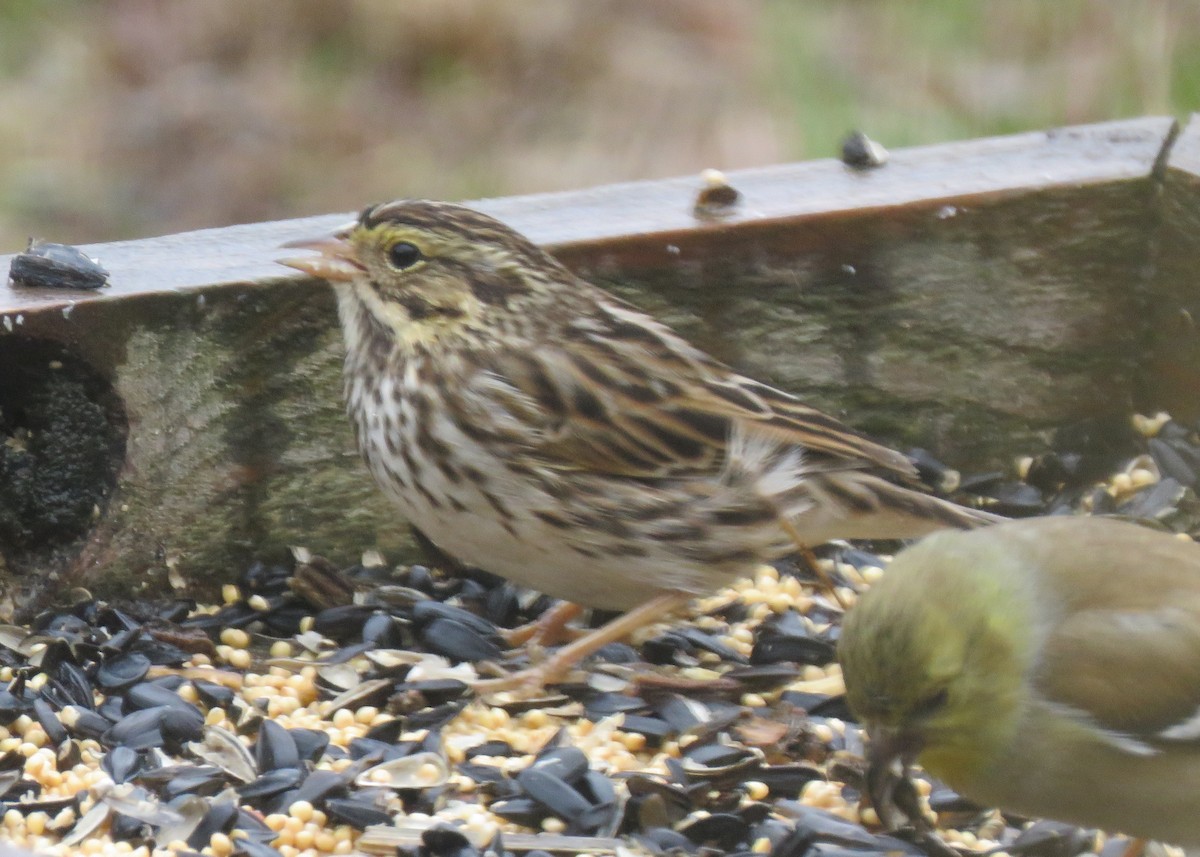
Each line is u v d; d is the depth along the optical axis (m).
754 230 11.36
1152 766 8.29
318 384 10.97
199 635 10.52
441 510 10.33
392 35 22.30
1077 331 12.03
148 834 8.95
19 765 9.52
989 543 8.45
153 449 10.73
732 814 9.04
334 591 10.95
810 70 19.66
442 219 10.31
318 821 9.05
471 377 10.11
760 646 10.52
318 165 20.92
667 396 10.17
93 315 10.41
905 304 11.73
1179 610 8.35
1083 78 18.39
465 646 10.56
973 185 11.67
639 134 20.67
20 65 22.45
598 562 10.27
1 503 10.62
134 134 21.41
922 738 8.25
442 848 8.77
